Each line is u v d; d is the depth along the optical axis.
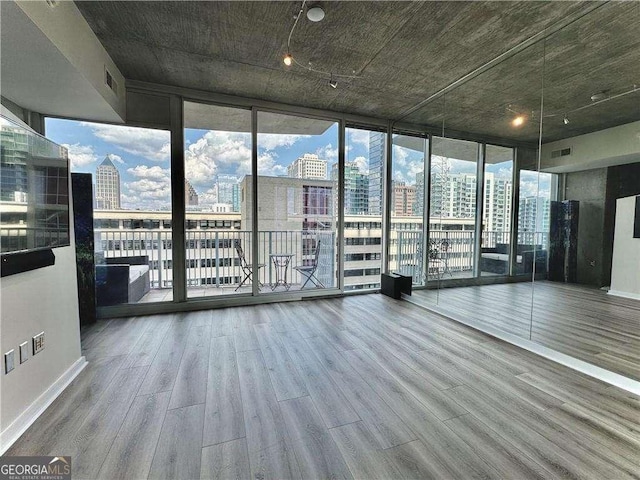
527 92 3.43
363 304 4.22
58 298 2.03
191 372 2.26
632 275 2.55
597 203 2.86
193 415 1.75
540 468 1.37
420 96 3.90
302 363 2.43
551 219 3.22
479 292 3.85
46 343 1.88
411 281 4.57
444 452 1.47
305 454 1.46
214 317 3.59
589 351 2.49
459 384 2.12
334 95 3.90
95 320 3.40
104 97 2.82
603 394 2.01
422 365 2.41
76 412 1.76
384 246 5.03
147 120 3.59
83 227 3.29
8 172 1.58
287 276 4.44
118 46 2.79
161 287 3.90
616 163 2.71
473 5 2.21
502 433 1.61
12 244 1.60
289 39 2.67
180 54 2.93
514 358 2.55
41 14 1.76
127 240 3.66
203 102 3.84
